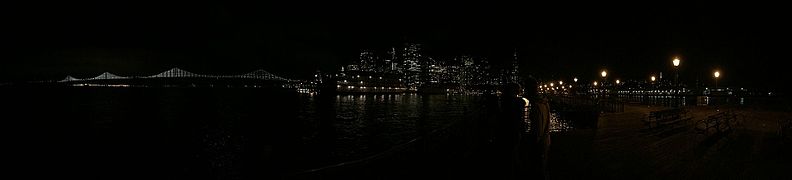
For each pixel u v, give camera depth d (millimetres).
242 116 62875
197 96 144625
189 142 35594
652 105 34969
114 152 30859
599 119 20172
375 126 49125
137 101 104062
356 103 106812
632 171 8469
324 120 57219
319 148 31453
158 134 41438
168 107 82000
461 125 8438
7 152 31281
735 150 10625
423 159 6410
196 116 61906
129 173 24125
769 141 12031
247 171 23375
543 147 5074
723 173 8297
